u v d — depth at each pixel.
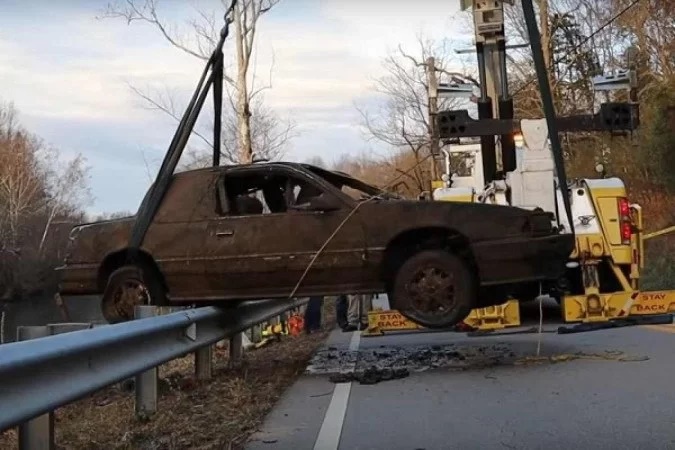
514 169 11.01
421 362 8.72
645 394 6.38
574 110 28.70
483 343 10.09
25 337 5.44
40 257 51.50
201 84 8.66
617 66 30.22
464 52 15.34
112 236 8.40
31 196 64.06
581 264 11.27
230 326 8.50
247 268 7.85
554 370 7.72
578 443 5.07
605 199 11.38
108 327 5.00
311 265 7.77
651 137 25.22
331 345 11.02
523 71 30.12
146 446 5.33
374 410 6.33
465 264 7.77
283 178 8.33
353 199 7.87
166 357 6.06
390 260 7.87
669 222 24.16
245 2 19.42
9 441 5.71
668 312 9.65
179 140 8.41
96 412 6.59
